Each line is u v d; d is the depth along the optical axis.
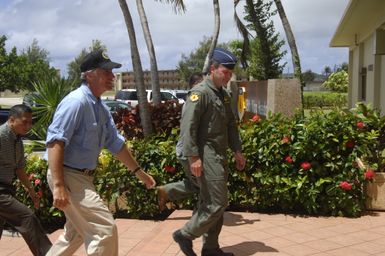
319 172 6.23
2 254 5.55
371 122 6.50
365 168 6.29
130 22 8.10
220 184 4.34
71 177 3.76
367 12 19.30
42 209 6.63
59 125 3.66
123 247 5.37
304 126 6.32
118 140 4.14
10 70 32.91
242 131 6.57
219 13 10.72
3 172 4.85
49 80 8.28
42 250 4.79
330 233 5.55
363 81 26.42
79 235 4.01
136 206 6.55
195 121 4.30
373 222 5.96
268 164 6.35
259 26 17.12
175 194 5.15
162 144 6.62
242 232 5.62
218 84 4.42
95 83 3.82
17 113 4.88
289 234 5.53
